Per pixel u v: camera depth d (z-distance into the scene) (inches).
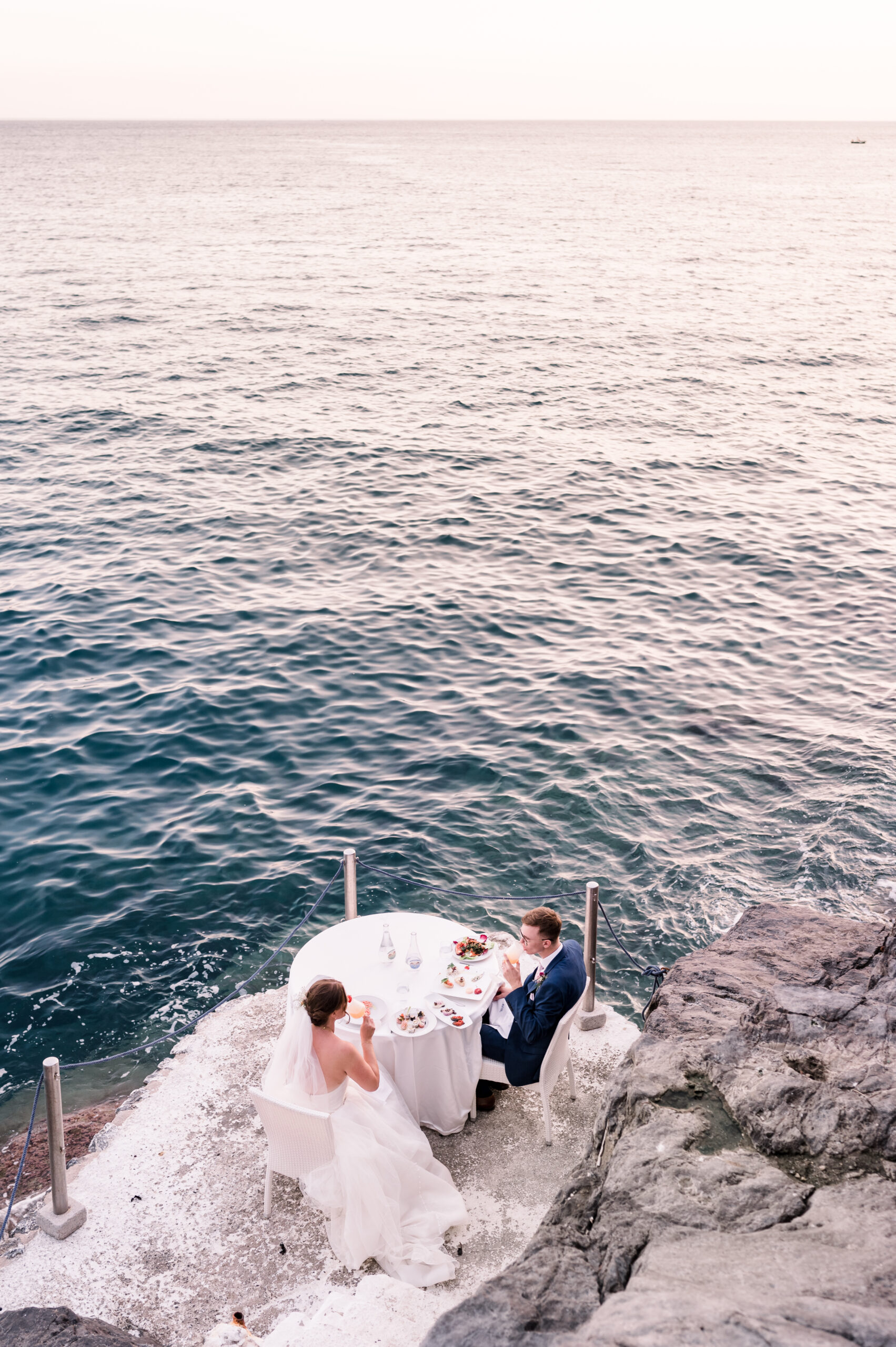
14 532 757.3
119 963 349.4
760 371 1396.4
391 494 868.6
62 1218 204.8
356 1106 205.5
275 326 1638.8
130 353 1405.0
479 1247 200.4
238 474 911.7
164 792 451.5
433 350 1482.5
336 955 250.7
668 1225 139.6
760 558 743.1
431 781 466.6
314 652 587.5
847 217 3823.8
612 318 1771.7
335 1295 176.9
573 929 374.3
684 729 514.3
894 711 531.5
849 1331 103.7
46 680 545.6
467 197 4471.0
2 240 2667.3
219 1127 233.5
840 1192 144.2
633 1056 188.9
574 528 799.7
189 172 6284.5
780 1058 180.2
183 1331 183.2
